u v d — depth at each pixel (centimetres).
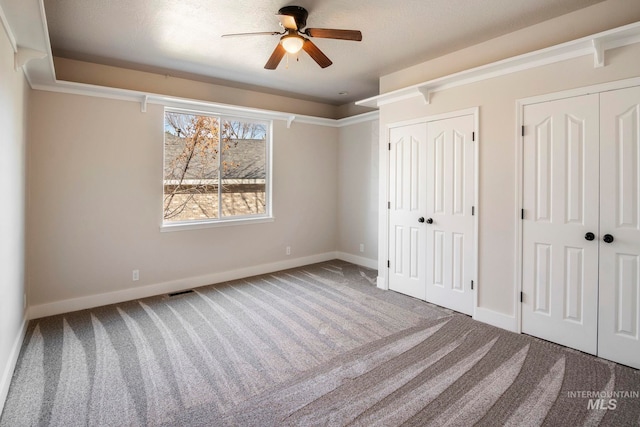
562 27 267
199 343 274
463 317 328
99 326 306
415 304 364
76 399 203
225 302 368
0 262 200
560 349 262
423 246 373
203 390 213
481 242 318
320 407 197
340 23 279
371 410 194
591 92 248
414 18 271
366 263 530
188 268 419
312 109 544
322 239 562
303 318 325
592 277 253
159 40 307
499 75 300
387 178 410
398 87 394
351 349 265
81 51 329
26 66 274
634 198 233
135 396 206
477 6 252
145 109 379
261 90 475
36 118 320
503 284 303
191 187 429
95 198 354
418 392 210
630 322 237
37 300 325
